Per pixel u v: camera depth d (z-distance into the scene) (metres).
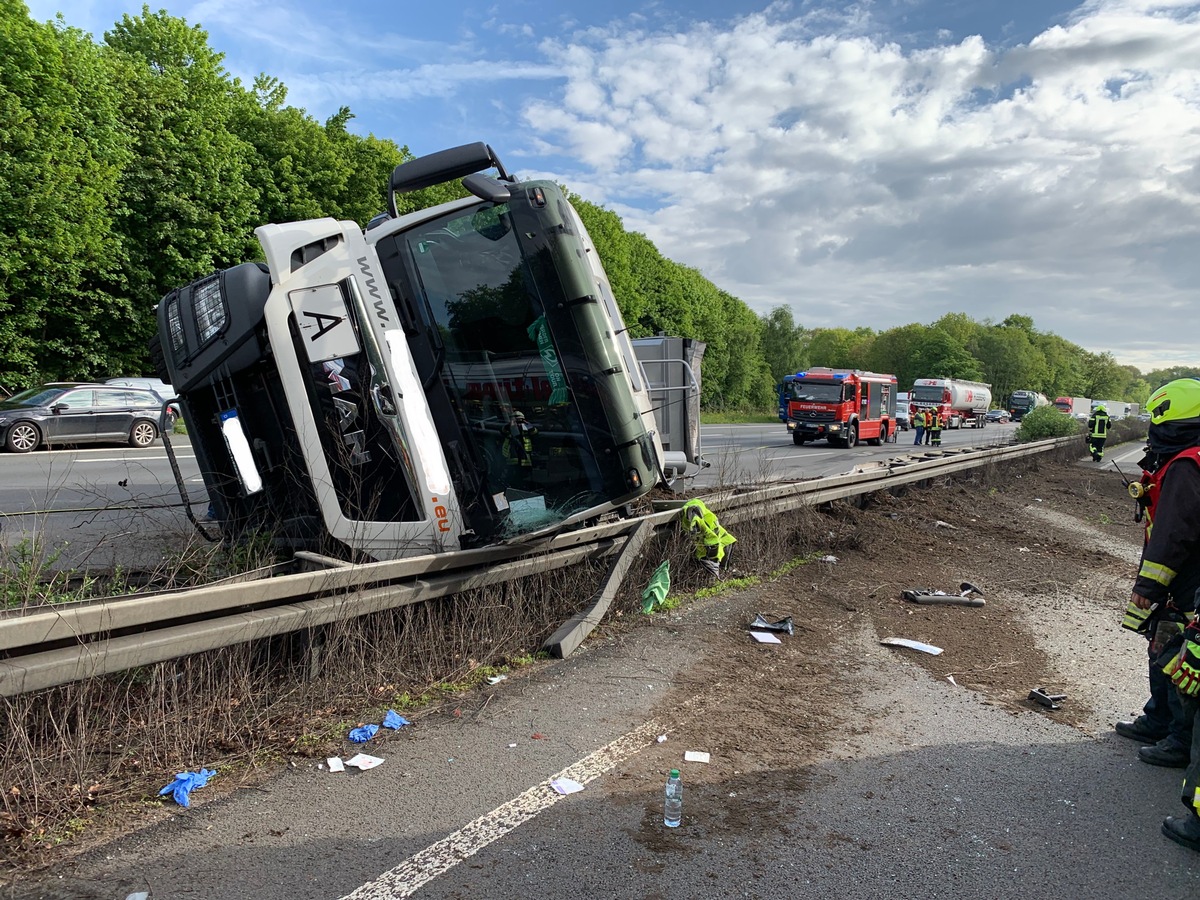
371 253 5.18
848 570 7.98
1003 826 3.23
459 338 5.16
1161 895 2.80
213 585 4.06
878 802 3.39
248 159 27.48
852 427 28.64
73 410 17.02
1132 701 4.73
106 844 2.84
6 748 3.10
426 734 3.92
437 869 2.77
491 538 5.12
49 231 20.14
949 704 4.59
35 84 19.81
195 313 5.79
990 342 129.75
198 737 3.57
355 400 5.17
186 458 14.63
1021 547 9.91
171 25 26.31
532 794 3.34
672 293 59.81
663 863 2.87
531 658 5.06
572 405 5.10
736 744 3.94
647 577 6.65
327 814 3.12
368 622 4.57
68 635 3.17
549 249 5.07
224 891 2.60
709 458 16.11
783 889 2.74
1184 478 3.52
